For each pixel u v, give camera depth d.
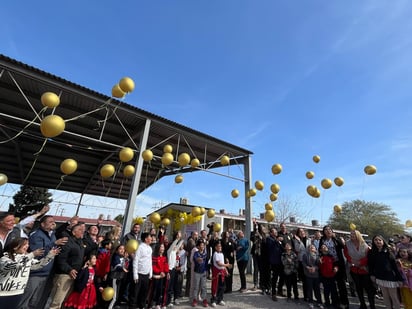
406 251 4.45
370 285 4.38
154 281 4.32
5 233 2.82
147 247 4.27
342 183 6.12
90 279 3.64
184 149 9.89
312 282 4.81
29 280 2.95
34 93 6.27
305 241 5.89
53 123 3.47
